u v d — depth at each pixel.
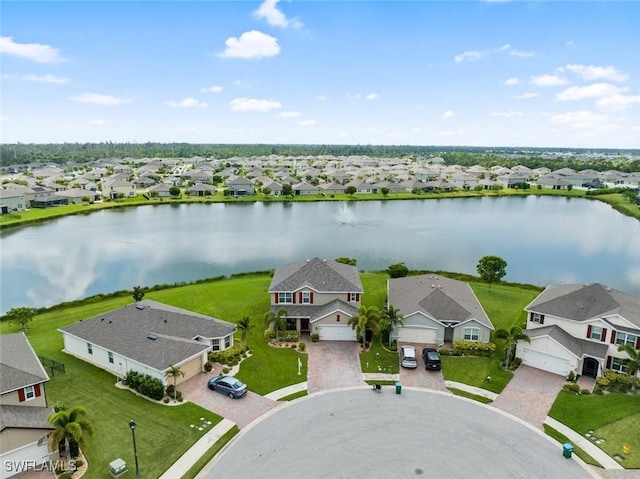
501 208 147.38
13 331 49.31
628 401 34.53
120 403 34.31
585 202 160.25
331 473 26.48
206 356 39.41
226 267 78.81
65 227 115.62
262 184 183.88
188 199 157.25
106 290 68.00
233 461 27.58
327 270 50.69
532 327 43.78
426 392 35.84
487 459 27.84
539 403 34.28
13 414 28.53
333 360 41.44
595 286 43.75
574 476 26.52
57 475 26.67
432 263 80.94
